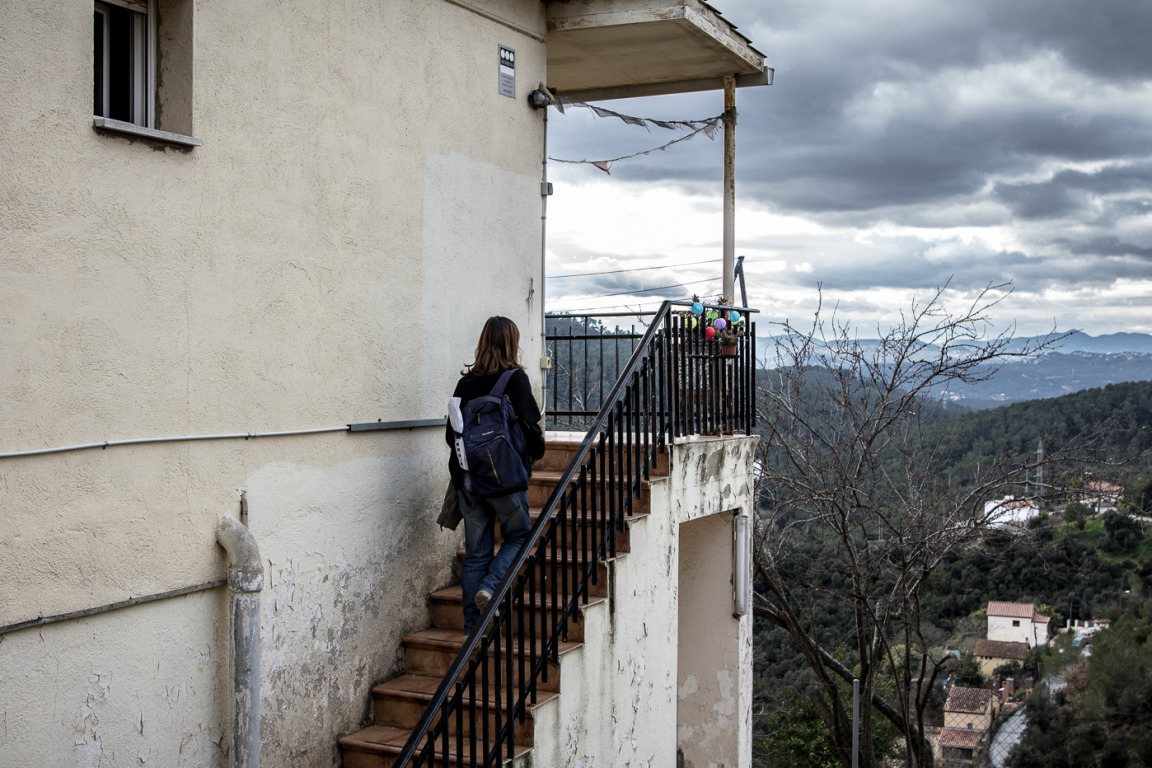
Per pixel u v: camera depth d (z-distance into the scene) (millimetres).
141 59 4387
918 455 13805
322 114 5109
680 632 8117
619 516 5855
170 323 4238
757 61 8711
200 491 4395
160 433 4191
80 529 3842
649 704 6211
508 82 6758
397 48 5672
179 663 4277
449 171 6141
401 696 5371
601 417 5555
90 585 3881
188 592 4309
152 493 4156
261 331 4734
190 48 4328
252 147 4668
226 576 4484
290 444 4926
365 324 5441
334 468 5223
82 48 3828
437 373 6043
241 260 4613
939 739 17312
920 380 12961
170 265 4238
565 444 6859
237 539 4438
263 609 4750
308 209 5023
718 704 7930
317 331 5094
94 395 3902
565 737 5191
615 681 5754
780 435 13555
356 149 5352
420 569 5922
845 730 14125
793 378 13586
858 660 17859
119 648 4012
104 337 3939
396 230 5676
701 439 7250
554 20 7352
